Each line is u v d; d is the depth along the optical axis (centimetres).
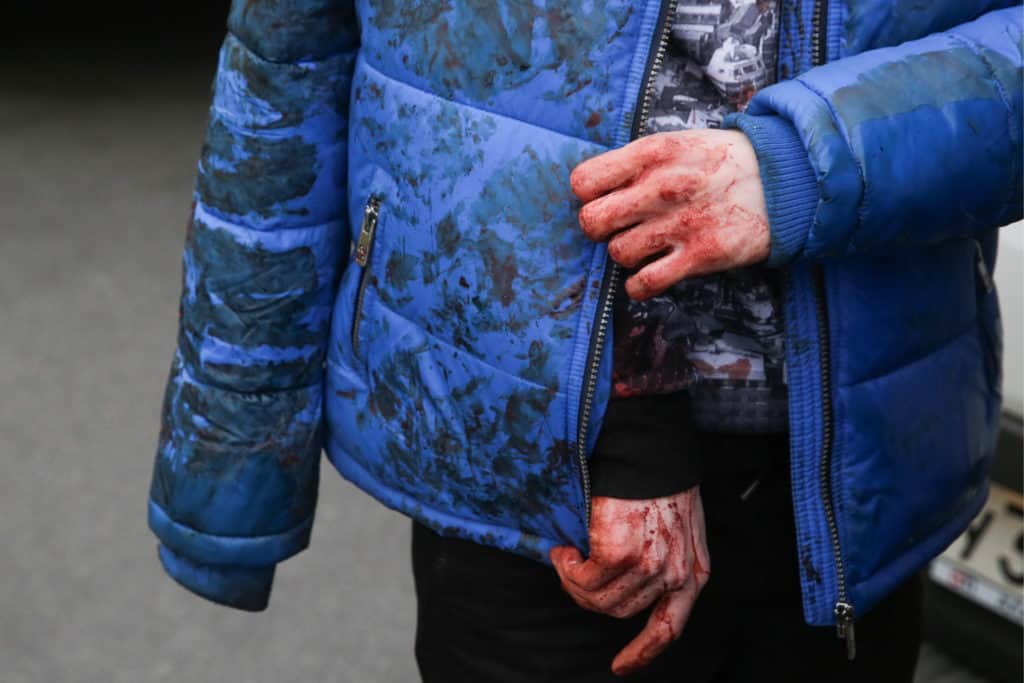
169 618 370
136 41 1091
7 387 503
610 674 175
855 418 155
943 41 141
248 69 173
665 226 137
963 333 168
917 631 192
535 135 148
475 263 153
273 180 176
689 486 154
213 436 188
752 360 156
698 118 148
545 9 145
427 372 164
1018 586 314
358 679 348
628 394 152
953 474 169
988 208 141
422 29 154
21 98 931
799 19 143
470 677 183
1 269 624
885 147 133
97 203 725
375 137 164
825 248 137
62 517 416
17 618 367
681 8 145
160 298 593
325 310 185
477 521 169
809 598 161
